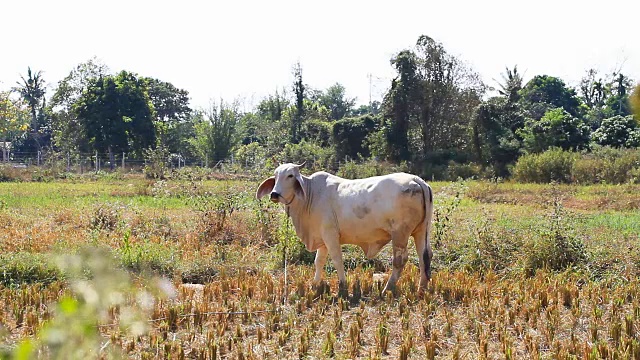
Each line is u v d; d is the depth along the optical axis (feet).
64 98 153.79
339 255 26.66
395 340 20.65
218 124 137.69
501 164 115.14
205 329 21.77
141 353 18.51
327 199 26.66
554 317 22.21
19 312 22.34
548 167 97.19
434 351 18.88
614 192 75.36
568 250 32.27
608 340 20.53
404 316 22.71
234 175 85.15
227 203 40.52
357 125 136.46
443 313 23.18
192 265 31.19
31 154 190.08
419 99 124.36
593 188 80.02
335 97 236.43
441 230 35.94
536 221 41.70
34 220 44.01
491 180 92.79
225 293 26.22
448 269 31.68
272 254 34.63
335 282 28.17
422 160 119.96
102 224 41.63
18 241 35.09
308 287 27.02
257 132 158.61
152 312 21.90
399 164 119.65
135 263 29.89
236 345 20.03
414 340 20.30
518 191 77.20
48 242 34.76
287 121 160.04
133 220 42.52
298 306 24.20
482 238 34.24
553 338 20.56
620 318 22.49
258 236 38.42
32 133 196.85
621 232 41.52
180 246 36.14
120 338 19.06
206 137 138.62
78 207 49.90
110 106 128.36
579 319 22.89
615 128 122.62
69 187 77.87
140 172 107.14
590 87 223.10
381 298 25.61
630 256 32.32
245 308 23.49
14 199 59.93
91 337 7.75
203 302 23.79
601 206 63.31
